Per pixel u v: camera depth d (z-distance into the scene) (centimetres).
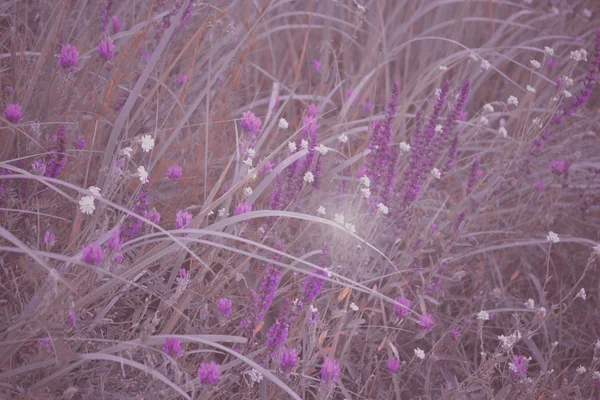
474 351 325
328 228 284
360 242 278
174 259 238
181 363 216
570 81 342
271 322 271
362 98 404
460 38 507
